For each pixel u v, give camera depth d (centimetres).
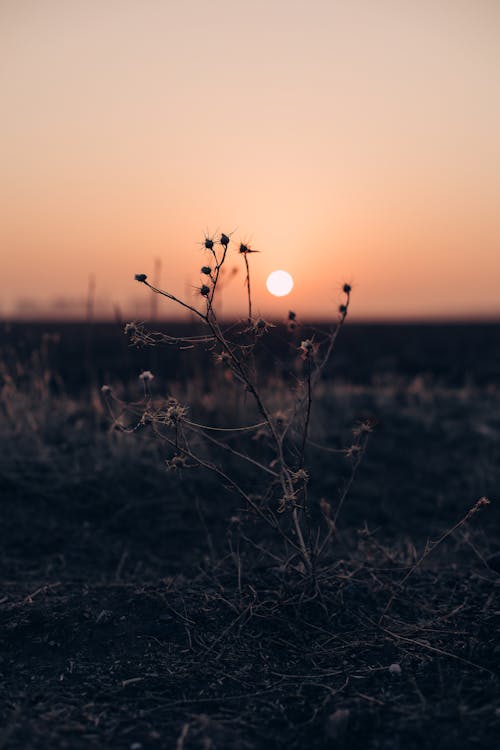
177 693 264
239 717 249
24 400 625
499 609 326
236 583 353
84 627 308
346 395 765
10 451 536
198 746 228
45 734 232
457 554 422
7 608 322
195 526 461
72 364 1514
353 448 340
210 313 295
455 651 290
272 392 636
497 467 580
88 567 401
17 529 441
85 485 494
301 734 238
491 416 720
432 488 548
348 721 240
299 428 360
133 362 1071
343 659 288
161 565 404
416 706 250
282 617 316
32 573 386
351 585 344
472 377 1303
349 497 524
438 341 2869
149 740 231
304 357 304
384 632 306
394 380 993
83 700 258
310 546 323
